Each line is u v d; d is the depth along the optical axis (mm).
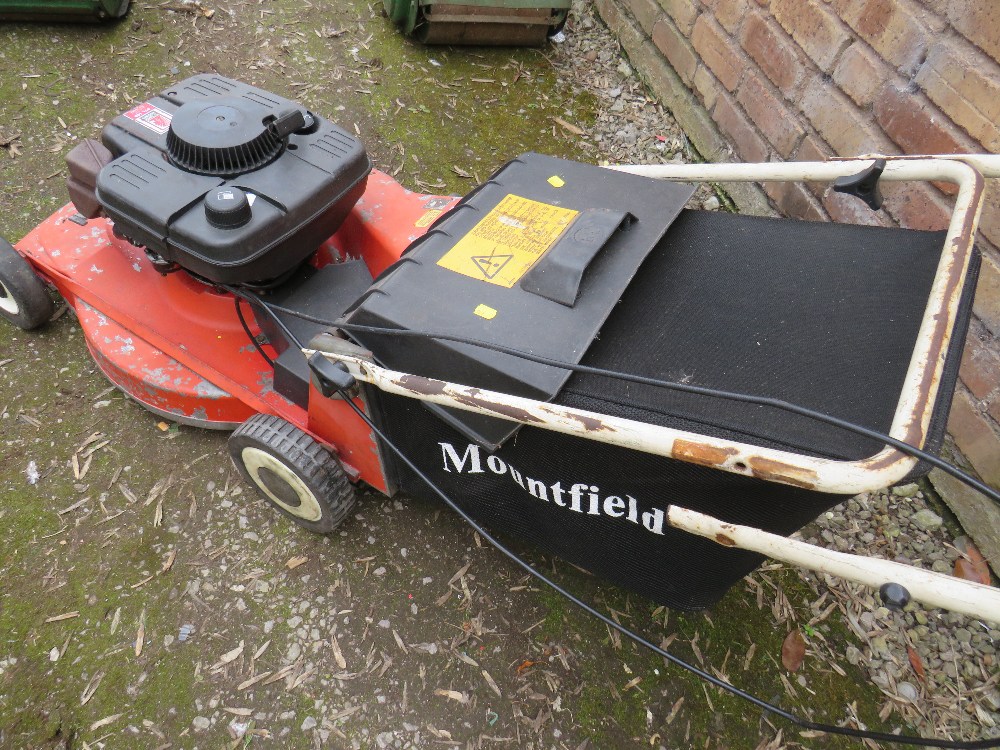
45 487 1924
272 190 1491
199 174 1508
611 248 1355
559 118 3148
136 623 1721
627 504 1294
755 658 1788
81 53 3059
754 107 2652
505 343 1210
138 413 2090
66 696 1607
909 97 2039
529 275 1285
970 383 1945
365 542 1896
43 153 2678
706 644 1802
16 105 2809
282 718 1615
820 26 2297
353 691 1663
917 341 1048
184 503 1927
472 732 1630
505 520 1578
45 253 2010
